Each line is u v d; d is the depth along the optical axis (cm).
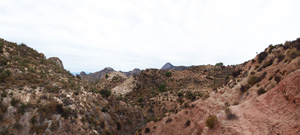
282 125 796
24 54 3108
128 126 3366
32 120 1709
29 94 1938
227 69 8481
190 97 3375
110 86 9438
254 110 1095
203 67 9994
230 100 1714
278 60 1599
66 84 2800
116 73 11669
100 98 3362
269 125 870
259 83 1516
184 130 1997
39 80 2323
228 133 1054
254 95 1356
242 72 2294
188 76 8931
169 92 6006
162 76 9625
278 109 918
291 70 1145
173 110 3197
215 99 2047
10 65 2298
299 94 830
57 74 3083
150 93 7112
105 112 2984
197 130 1620
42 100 1977
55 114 1927
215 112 1692
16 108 1705
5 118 1596
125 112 3712
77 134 1955
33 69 2555
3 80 1945
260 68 1858
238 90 1773
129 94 7556
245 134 923
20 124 1612
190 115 2211
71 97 2439
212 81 7062
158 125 2698
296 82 904
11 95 1788
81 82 3731
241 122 1062
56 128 1814
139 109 4512
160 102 5206
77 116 2170
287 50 1652
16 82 2019
